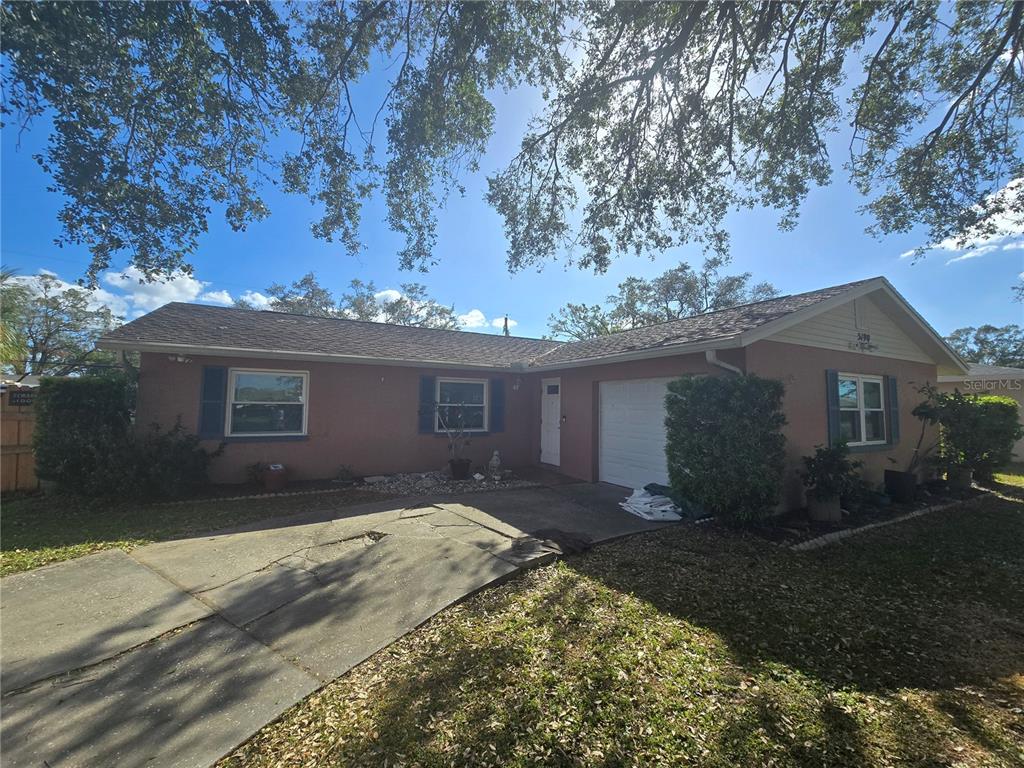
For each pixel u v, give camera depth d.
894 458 9.05
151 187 5.00
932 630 3.67
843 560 5.21
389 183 6.31
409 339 12.02
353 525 6.07
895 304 8.78
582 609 3.88
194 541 5.42
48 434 7.03
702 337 7.04
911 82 6.39
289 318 11.51
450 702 2.71
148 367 8.03
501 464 11.65
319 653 3.21
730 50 5.99
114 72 4.25
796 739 2.42
